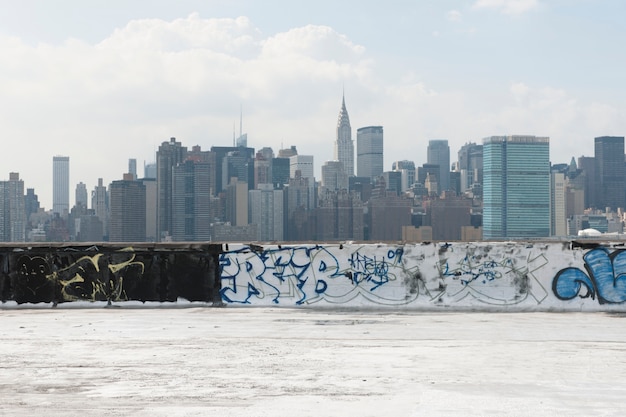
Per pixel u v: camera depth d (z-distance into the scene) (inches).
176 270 736.3
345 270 718.5
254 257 732.0
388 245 714.8
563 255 693.3
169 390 358.3
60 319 648.4
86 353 465.7
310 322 616.4
